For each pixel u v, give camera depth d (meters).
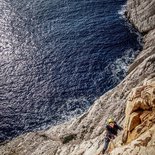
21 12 111.00
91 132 53.47
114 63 87.06
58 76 85.56
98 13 108.81
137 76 61.44
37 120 73.94
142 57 80.50
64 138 57.00
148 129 17.41
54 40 98.38
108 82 81.50
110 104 57.12
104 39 96.62
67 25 104.06
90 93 79.38
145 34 97.19
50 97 79.81
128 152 15.56
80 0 116.06
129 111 20.97
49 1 116.31
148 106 19.69
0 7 113.50
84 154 36.09
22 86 83.75
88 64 87.94
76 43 96.19
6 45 98.50
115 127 21.12
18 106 78.00
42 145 59.91
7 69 89.62
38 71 88.19
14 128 72.12
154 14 98.69
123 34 98.12
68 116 74.06
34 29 103.75
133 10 105.62
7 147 65.06
